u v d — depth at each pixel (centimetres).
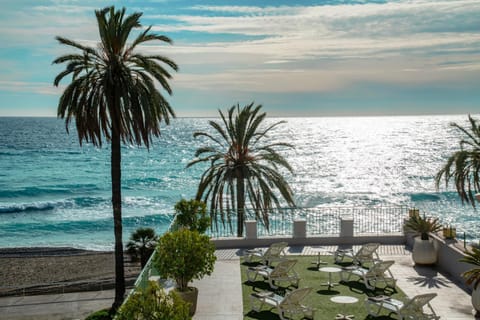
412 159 10456
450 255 1569
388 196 6059
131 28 1745
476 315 1254
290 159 10519
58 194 6450
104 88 1720
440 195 5991
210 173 2589
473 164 2211
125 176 8019
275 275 1448
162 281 1473
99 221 4856
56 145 14050
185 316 865
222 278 1561
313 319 1217
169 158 11088
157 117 1833
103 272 3022
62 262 3281
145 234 2255
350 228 1931
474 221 4528
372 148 13288
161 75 1819
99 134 1769
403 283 1494
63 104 1739
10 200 6025
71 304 2289
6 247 3856
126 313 853
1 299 2370
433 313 1198
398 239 1944
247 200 4816
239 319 1236
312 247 1894
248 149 2664
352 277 1552
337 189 6662
